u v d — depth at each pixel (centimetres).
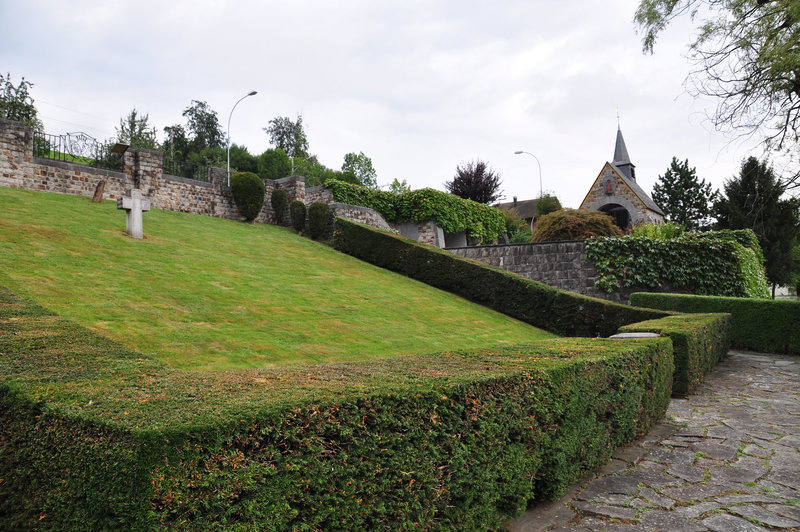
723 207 3653
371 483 236
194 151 5353
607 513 361
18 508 242
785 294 4066
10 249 902
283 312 949
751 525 337
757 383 884
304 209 1944
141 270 980
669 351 684
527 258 1822
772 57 1154
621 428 502
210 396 238
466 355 432
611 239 1695
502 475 320
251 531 193
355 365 361
